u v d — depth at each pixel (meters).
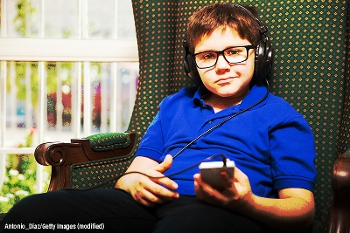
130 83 2.46
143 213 1.22
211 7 1.39
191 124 1.38
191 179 1.26
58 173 1.44
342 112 1.53
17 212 1.04
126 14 2.39
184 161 1.30
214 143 1.30
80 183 1.48
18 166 2.46
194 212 1.08
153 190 1.16
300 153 1.25
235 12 1.36
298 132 1.29
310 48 1.58
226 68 1.31
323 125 1.54
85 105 2.44
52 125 2.45
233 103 1.41
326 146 1.53
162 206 1.22
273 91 1.60
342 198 1.05
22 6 2.38
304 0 1.60
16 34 2.38
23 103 2.45
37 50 2.28
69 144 1.46
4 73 2.42
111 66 2.44
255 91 1.38
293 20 1.61
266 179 1.27
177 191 1.26
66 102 2.45
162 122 1.46
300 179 1.22
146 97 1.75
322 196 1.50
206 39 1.33
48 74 2.42
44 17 2.38
